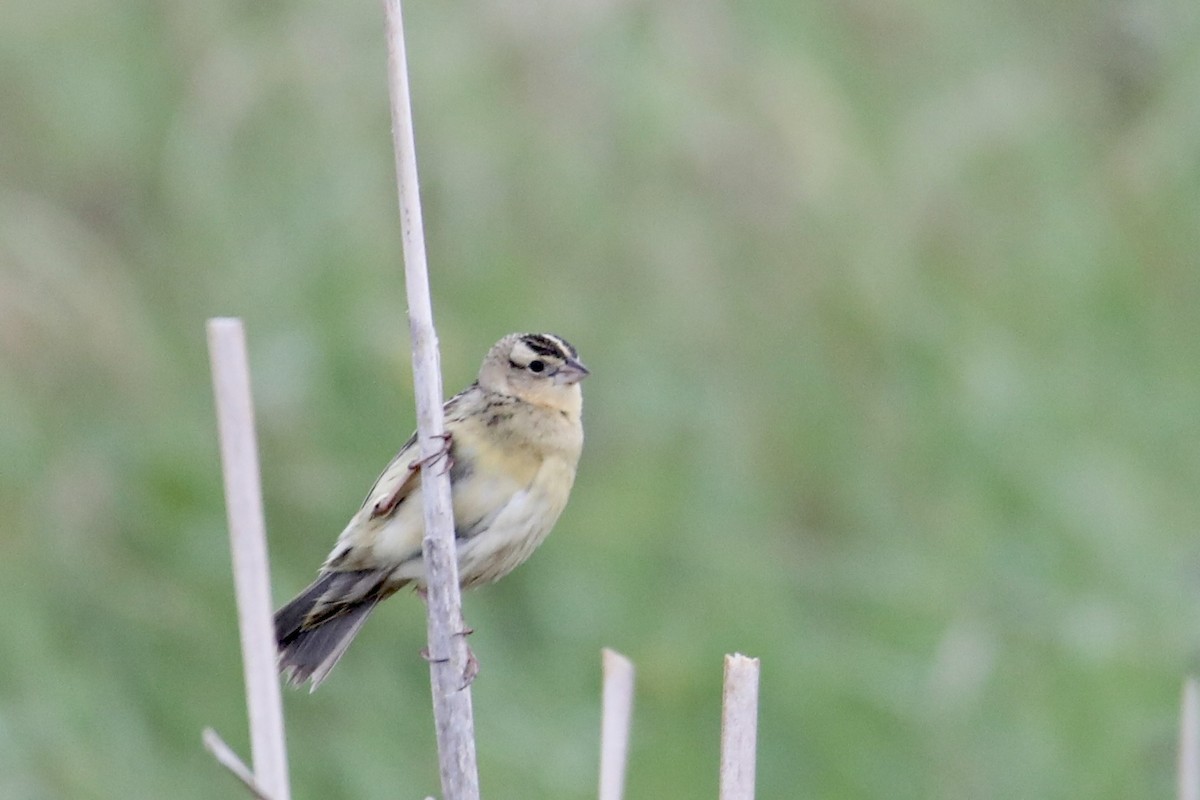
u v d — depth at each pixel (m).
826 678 11.60
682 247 13.65
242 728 11.06
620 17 13.70
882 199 14.19
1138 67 16.19
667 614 12.07
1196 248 14.49
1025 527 12.68
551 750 11.11
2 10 14.60
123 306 12.84
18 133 14.49
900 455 13.26
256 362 12.58
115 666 11.20
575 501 12.80
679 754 11.22
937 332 13.63
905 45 15.00
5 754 10.32
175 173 13.76
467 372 12.69
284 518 12.15
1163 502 12.95
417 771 11.04
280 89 13.52
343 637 8.32
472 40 13.61
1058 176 14.49
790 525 13.03
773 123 13.73
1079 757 11.24
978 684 11.47
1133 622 11.96
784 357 13.63
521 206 13.57
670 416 13.26
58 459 12.05
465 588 8.63
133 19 14.41
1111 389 13.61
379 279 13.03
